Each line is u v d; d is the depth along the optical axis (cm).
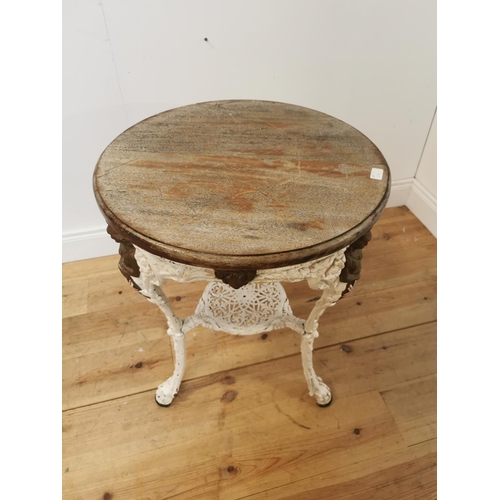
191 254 66
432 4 131
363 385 123
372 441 110
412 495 101
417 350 132
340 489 101
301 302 146
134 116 132
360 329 138
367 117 155
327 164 85
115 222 72
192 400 118
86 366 127
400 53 140
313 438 110
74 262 160
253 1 117
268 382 123
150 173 82
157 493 100
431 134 165
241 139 93
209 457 107
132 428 112
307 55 132
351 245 79
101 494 100
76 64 117
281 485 102
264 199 76
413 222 181
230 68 129
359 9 126
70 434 111
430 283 153
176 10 114
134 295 147
